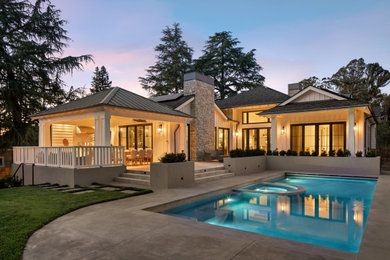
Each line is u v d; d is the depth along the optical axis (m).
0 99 17.52
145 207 6.28
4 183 11.63
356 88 41.81
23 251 3.62
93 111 11.15
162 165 9.17
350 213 6.59
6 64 16.66
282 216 6.32
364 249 3.56
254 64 36.78
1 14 17.42
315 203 7.75
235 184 10.00
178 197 7.46
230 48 36.69
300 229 5.27
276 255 3.40
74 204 6.49
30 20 19.02
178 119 14.80
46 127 14.43
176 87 38.44
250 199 8.36
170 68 38.22
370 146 20.59
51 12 20.28
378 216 5.44
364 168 12.90
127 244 3.86
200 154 17.53
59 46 20.84
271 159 15.76
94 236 4.24
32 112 19.23
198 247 3.71
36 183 11.48
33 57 18.14
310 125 16.61
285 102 17.20
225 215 6.45
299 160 14.84
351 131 13.65
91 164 10.16
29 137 18.52
